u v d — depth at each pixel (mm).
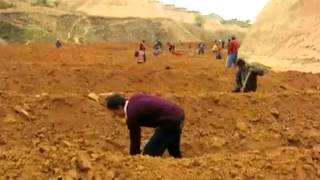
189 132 12789
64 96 12953
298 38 34219
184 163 7797
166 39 108688
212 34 128000
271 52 35625
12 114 12117
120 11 116250
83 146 11203
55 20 97750
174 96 13922
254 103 14266
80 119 12531
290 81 23031
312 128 13742
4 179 6961
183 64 28688
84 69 21156
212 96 14133
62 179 6977
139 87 20734
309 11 35438
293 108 14539
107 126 12398
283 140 12586
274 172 7938
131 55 38969
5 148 10719
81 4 118562
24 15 92500
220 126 13289
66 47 46844
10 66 21609
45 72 20547
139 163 7559
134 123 9070
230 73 23172
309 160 8383
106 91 19938
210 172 7648
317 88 22469
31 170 7102
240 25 148750
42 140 11664
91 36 100188
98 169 7250
